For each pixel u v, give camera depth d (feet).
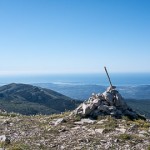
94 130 75.61
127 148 59.67
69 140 66.59
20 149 59.31
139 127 79.46
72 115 91.25
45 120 93.61
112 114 90.02
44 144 63.82
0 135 73.82
